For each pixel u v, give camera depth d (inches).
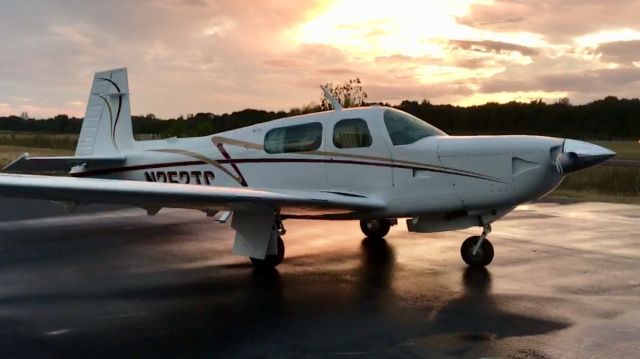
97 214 431.8
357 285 216.2
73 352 147.1
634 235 331.9
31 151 1469.0
